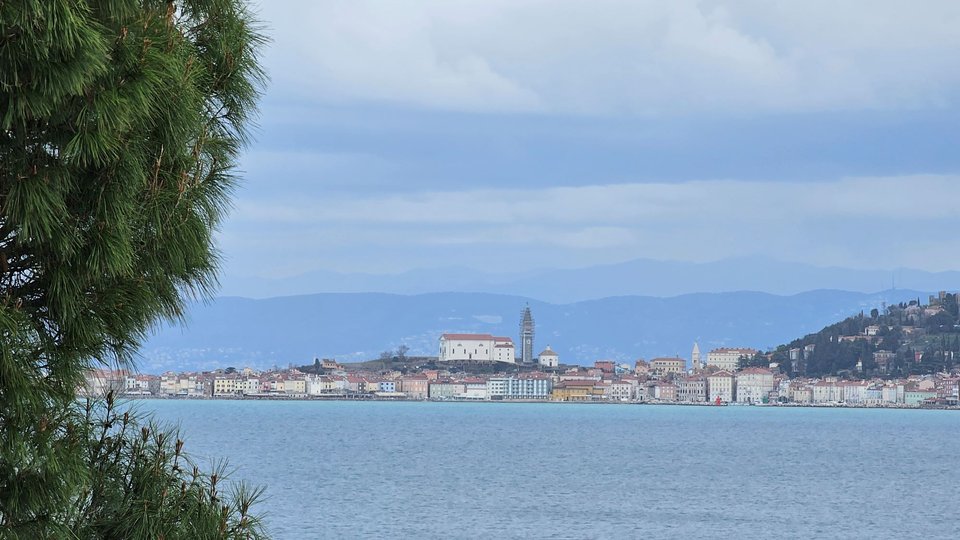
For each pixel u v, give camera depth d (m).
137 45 12.02
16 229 11.63
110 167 11.98
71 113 11.32
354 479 164.12
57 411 12.23
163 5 13.65
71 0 10.90
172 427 13.99
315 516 116.56
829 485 177.00
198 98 13.16
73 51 10.70
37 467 11.68
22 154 11.23
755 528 119.69
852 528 122.94
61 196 11.52
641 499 146.62
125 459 13.46
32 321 11.86
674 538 109.44
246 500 14.14
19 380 11.29
